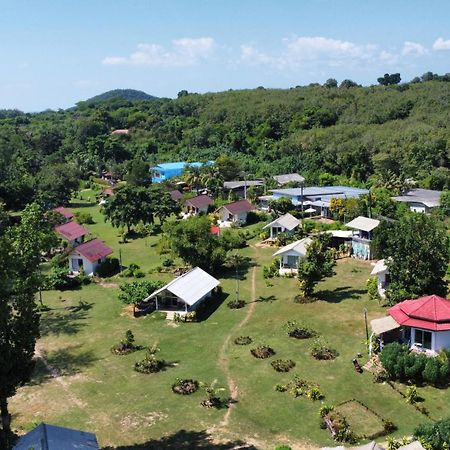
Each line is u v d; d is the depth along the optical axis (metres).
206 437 34.28
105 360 46.50
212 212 106.69
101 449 33.47
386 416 35.69
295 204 100.88
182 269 72.69
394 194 101.56
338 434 33.31
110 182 156.75
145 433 35.12
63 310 59.91
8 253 30.88
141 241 91.25
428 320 42.88
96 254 74.00
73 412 38.09
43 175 129.75
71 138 193.88
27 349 31.31
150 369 43.97
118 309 59.19
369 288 58.16
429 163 123.06
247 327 52.31
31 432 30.47
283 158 148.50
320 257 58.28
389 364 39.97
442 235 49.75
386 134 147.75
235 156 161.12
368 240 73.12
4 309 29.47
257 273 70.12
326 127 171.75
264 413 36.88
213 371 43.34
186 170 140.12
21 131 194.38
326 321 52.31
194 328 52.84
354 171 126.69
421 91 187.12
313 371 42.41
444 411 36.00
